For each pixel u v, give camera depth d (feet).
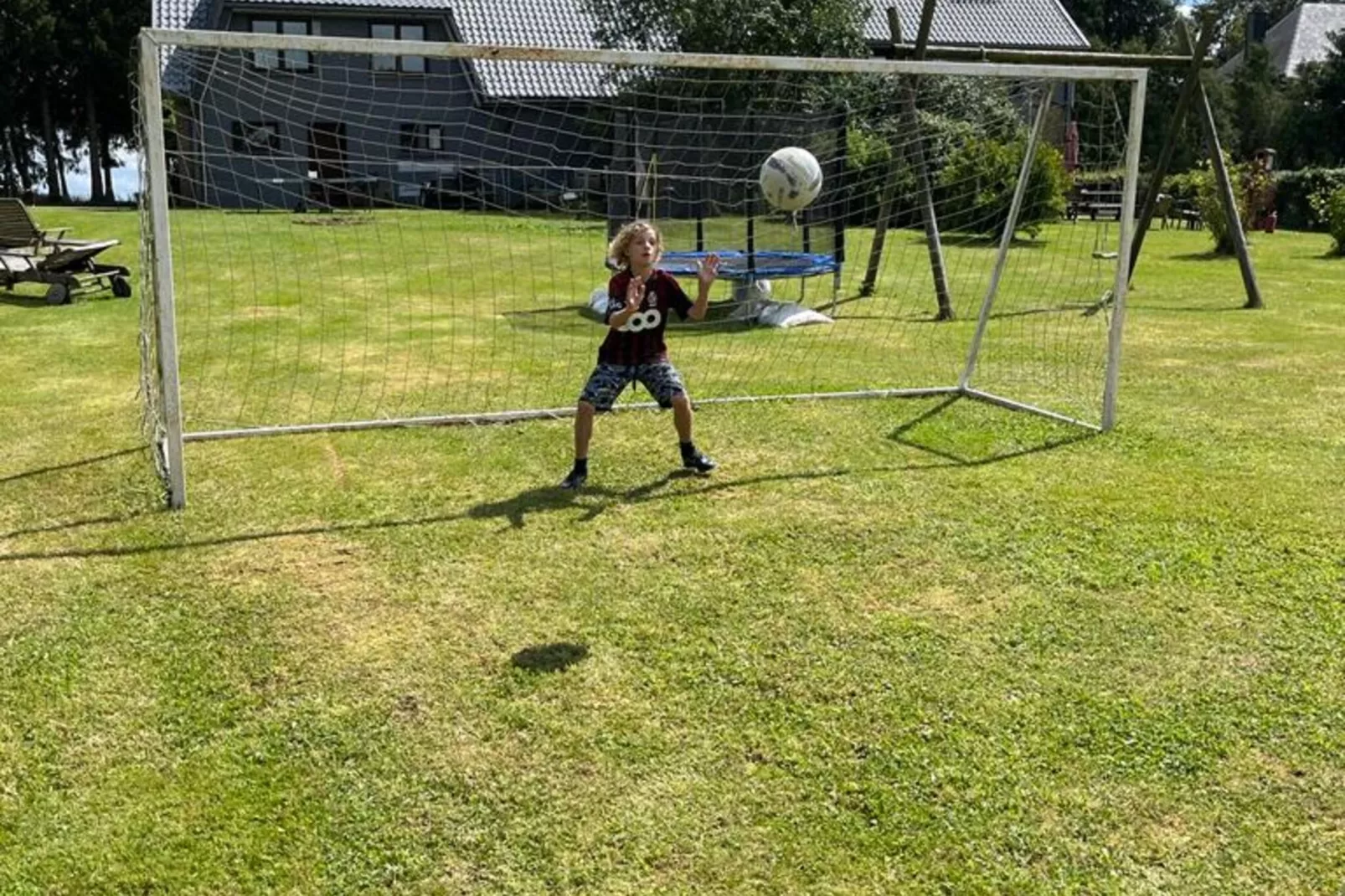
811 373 25.86
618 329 16.61
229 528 14.98
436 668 11.05
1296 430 20.20
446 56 15.89
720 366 26.63
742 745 9.67
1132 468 17.80
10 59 118.62
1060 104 51.06
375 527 15.06
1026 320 34.12
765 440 19.48
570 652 11.38
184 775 9.24
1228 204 37.11
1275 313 35.60
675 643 11.59
